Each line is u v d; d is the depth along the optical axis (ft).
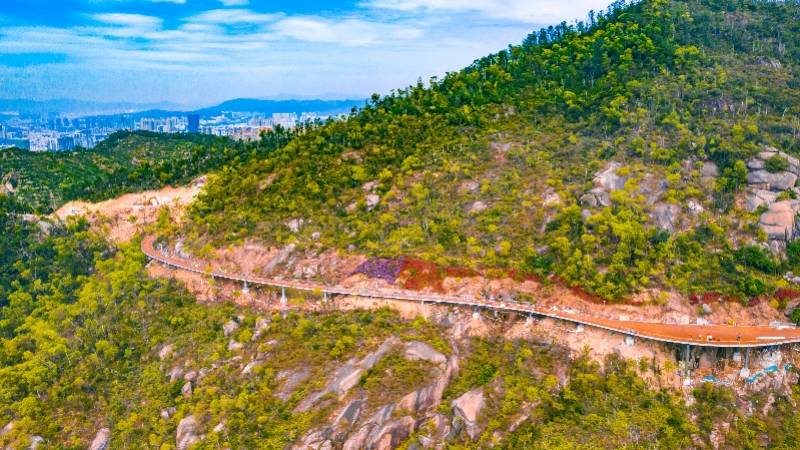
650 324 541.34
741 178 634.43
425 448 475.31
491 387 508.94
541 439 469.16
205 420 522.47
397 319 577.84
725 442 472.85
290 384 530.68
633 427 470.39
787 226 597.52
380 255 642.63
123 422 537.65
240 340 590.14
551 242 611.47
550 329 549.54
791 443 475.31
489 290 589.73
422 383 508.12
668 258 581.94
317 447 479.41
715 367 517.14
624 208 616.39
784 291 561.43
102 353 621.72
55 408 569.23
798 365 521.24
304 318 597.52
